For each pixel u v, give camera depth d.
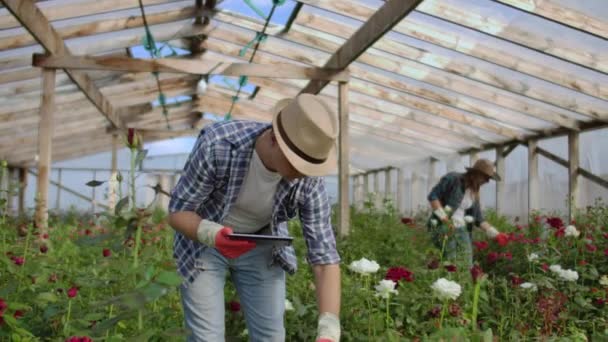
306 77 8.34
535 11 5.61
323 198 2.55
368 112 11.63
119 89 11.70
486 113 9.34
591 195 8.91
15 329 2.22
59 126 13.71
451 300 3.57
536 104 8.60
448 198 6.01
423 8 6.21
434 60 7.69
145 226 2.00
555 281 4.35
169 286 1.57
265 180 2.38
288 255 2.72
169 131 16.12
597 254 5.63
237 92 12.84
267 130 2.38
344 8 6.84
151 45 8.48
